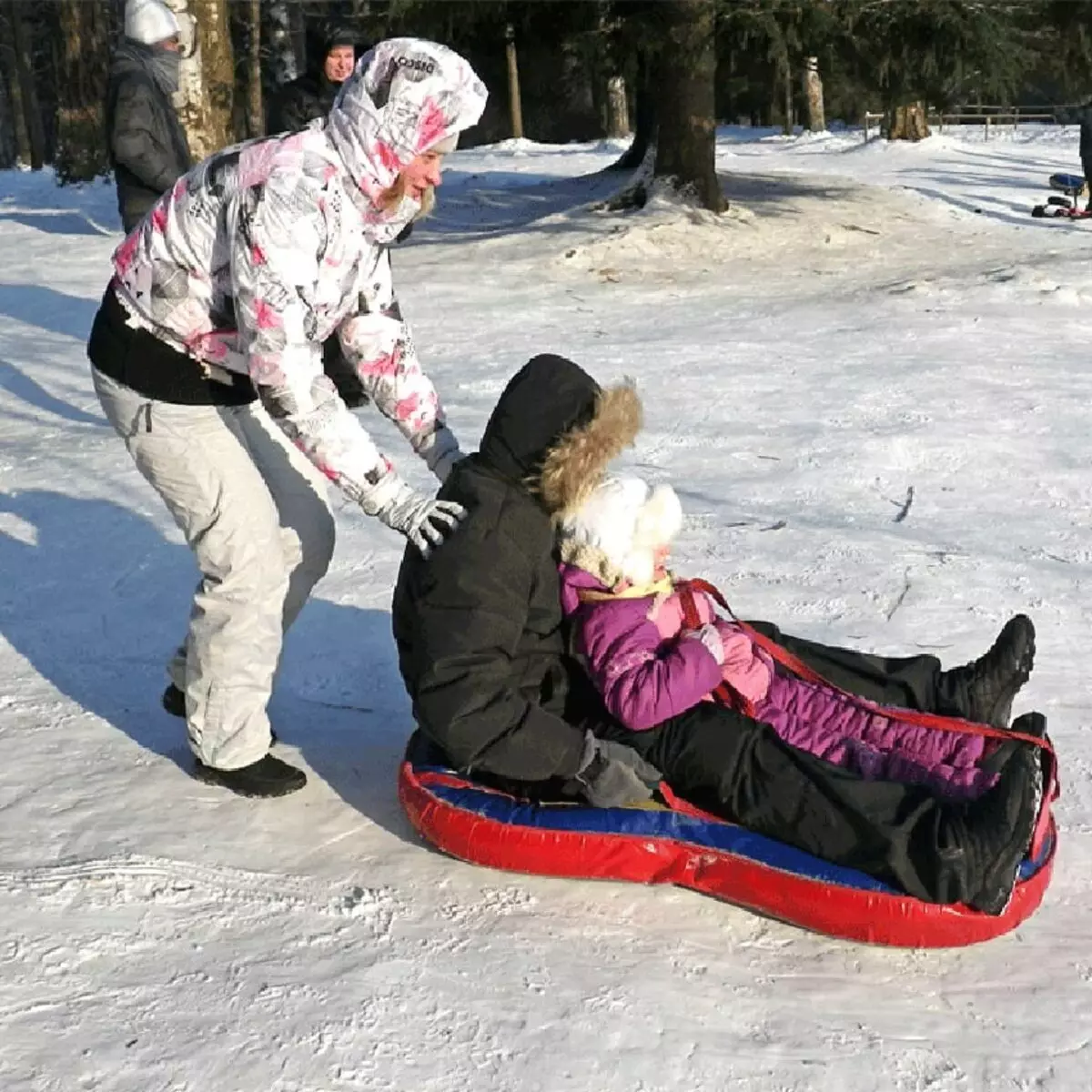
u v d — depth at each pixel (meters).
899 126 24.33
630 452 6.68
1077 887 3.16
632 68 13.75
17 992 2.76
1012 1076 2.54
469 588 3.05
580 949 2.93
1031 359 8.47
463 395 7.91
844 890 2.90
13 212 17.39
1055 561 5.23
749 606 4.79
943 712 3.41
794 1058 2.59
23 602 5.04
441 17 13.76
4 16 36.97
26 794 3.58
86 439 7.17
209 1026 2.65
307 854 3.30
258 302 3.04
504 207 17.20
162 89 7.63
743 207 14.99
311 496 3.69
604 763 3.08
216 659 3.48
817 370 8.29
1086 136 15.85
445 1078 2.52
